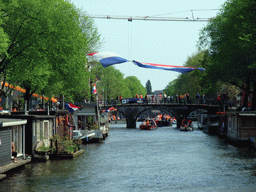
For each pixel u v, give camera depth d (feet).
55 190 56.39
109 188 57.77
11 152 71.56
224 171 71.10
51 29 87.35
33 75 88.94
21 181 62.28
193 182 61.62
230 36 124.98
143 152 102.63
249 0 119.75
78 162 82.28
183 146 118.21
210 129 177.27
